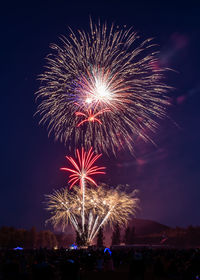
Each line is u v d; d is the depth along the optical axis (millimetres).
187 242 115562
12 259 17203
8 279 16531
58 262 21109
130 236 107562
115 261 36938
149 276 28016
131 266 18266
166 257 32094
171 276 23578
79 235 80875
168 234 124938
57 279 19984
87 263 32250
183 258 28328
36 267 15453
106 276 27594
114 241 99000
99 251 36719
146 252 40156
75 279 16406
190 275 22047
